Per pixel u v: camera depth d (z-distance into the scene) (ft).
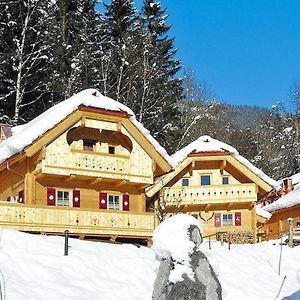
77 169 100.42
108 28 167.43
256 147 243.60
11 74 143.02
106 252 82.64
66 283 67.05
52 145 98.68
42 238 82.94
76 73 150.51
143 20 176.14
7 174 107.86
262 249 101.55
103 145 107.04
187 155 127.65
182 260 26.23
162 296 26.03
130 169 106.32
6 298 58.23
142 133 107.14
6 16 140.97
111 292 67.82
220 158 127.75
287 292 79.10
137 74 157.89
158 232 27.12
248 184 127.95
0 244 76.02
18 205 92.17
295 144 233.35
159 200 122.21
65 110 98.89
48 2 155.02
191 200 127.95
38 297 61.00
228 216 131.23
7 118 137.59
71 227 96.02
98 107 101.35
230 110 316.19
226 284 79.71
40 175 99.04
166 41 171.83
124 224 101.24
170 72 171.42
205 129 205.98
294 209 150.20
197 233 26.89
